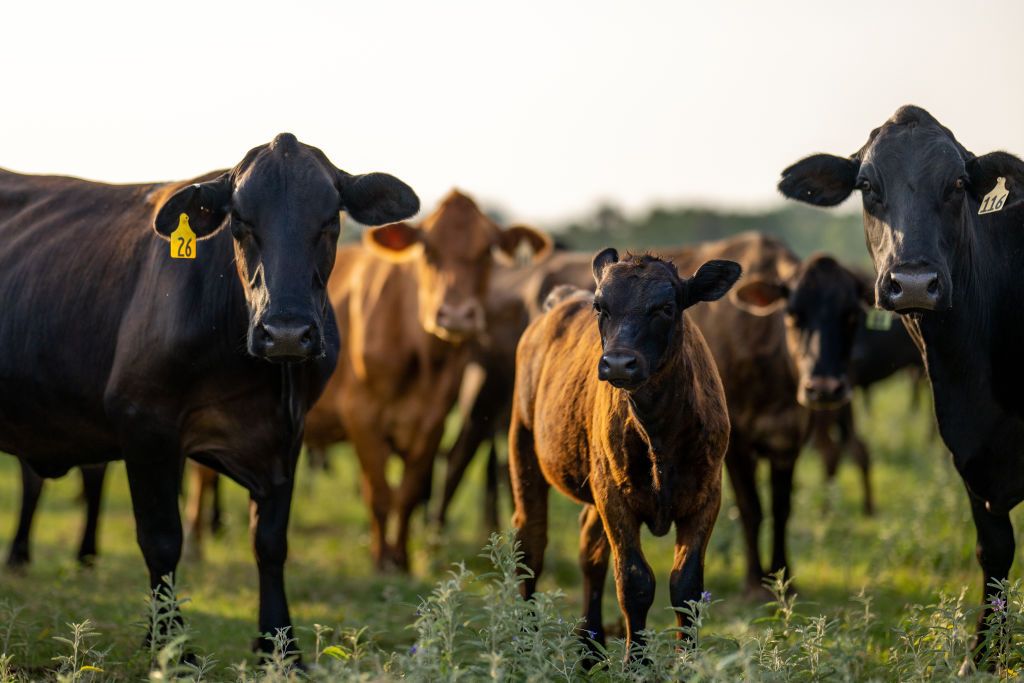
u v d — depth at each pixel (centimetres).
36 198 1008
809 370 1273
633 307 752
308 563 1459
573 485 886
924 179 831
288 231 838
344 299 1565
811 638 733
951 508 1363
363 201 896
